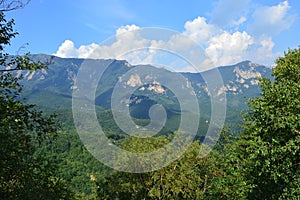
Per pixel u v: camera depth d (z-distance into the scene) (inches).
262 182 520.7
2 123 348.5
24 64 371.9
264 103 480.7
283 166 457.4
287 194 478.6
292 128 440.5
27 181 366.9
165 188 717.9
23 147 366.3
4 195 352.8
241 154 576.7
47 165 403.5
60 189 448.1
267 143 467.2
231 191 610.2
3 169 344.5
